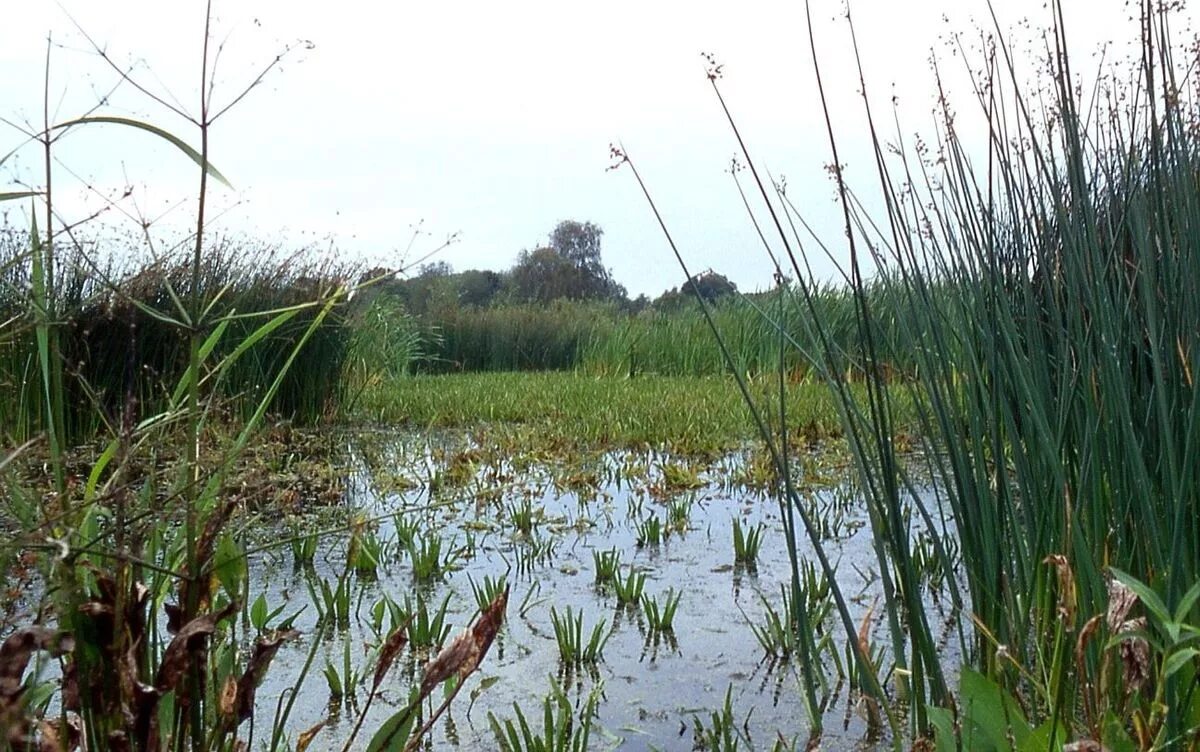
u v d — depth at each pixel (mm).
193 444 1735
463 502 5125
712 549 4238
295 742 2334
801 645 2324
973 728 1800
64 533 1586
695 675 2781
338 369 8422
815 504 5098
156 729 1545
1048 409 2248
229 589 1743
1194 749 1751
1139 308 2240
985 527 2244
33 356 4605
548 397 10492
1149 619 1824
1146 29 2062
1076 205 2174
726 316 14070
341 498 5305
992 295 2297
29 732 1418
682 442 7016
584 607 3406
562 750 2217
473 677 2770
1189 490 1936
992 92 2297
